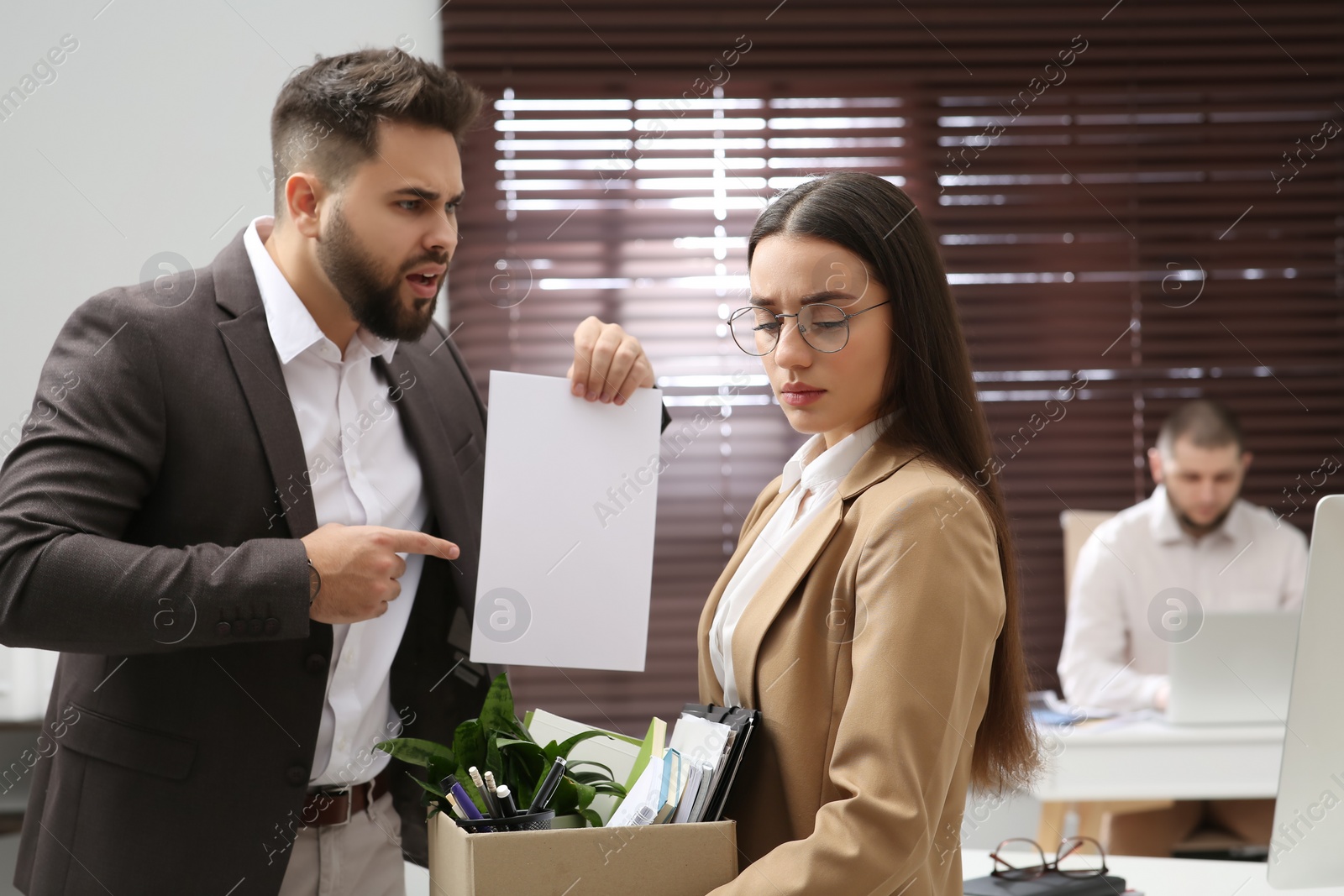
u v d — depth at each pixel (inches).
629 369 44.9
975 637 34.9
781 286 38.4
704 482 114.8
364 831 48.1
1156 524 112.0
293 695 44.0
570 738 41.4
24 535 39.4
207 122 91.5
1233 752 83.6
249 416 45.0
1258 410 125.4
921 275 38.9
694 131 114.0
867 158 117.3
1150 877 50.9
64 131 88.6
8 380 87.4
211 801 43.1
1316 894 46.9
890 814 32.3
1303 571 110.7
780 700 37.4
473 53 111.0
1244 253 124.0
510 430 44.2
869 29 117.1
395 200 44.9
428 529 51.7
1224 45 121.8
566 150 112.1
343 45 96.9
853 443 40.4
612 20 112.7
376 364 51.3
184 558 39.8
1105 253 122.0
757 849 37.4
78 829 43.0
